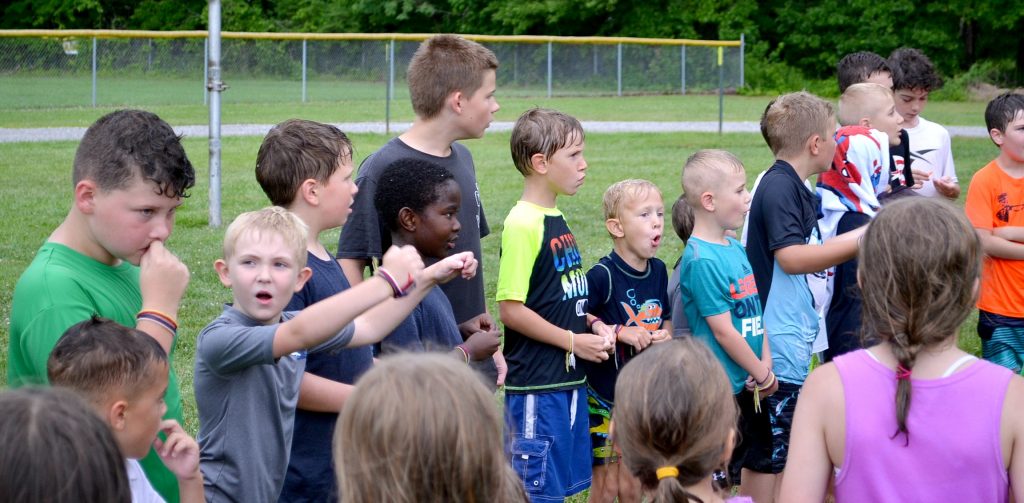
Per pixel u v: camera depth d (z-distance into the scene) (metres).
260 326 3.22
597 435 5.01
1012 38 46.47
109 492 1.85
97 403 2.65
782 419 4.94
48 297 3.01
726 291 4.62
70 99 31.03
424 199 4.08
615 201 4.87
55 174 16.73
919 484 2.61
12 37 30.61
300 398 3.66
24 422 1.81
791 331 4.95
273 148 3.91
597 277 4.92
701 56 39.69
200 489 2.91
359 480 2.08
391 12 51.66
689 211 5.50
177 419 3.34
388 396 2.07
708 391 2.58
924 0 46.69
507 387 4.68
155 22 53.53
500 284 4.56
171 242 11.28
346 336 3.17
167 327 3.05
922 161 7.05
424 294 3.23
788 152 5.02
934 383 2.62
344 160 3.98
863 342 2.86
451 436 2.04
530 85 38.69
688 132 25.98
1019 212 6.22
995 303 6.27
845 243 4.66
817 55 48.66
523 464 4.52
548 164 4.61
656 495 2.51
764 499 4.96
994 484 2.60
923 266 2.56
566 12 50.06
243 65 34.16
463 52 4.66
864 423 2.66
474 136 4.77
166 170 3.03
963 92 41.62
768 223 4.88
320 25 54.00
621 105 35.16
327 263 3.93
